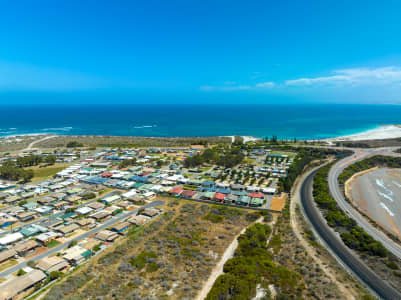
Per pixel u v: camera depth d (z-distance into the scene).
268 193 108.94
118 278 51.66
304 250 64.19
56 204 93.00
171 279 51.88
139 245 65.50
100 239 68.44
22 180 125.00
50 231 73.75
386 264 60.22
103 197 102.69
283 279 51.22
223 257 60.78
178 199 100.88
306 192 112.81
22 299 46.16
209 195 102.44
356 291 49.84
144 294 47.06
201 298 46.62
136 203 95.56
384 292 50.75
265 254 60.69
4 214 84.44
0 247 65.50
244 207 93.56
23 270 54.91
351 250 66.69
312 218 86.19
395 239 73.44
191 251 62.56
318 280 52.09
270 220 82.75
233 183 122.31
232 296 45.62
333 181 127.62
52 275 52.09
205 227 76.44
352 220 82.31
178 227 75.88
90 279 51.59
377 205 101.81
